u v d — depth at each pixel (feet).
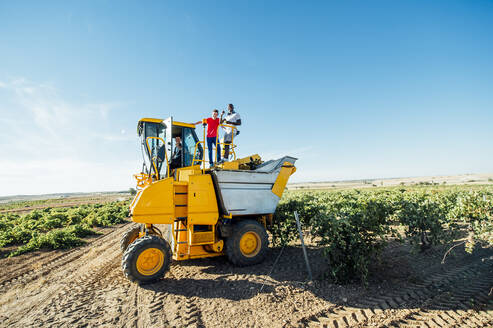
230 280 18.81
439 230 21.91
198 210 20.90
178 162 24.68
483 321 12.10
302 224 29.12
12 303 16.47
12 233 36.63
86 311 14.64
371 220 18.33
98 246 34.45
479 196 22.26
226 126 26.23
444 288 15.92
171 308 14.67
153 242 18.52
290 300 15.23
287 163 25.48
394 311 13.46
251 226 22.35
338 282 17.57
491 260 20.53
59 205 155.53
